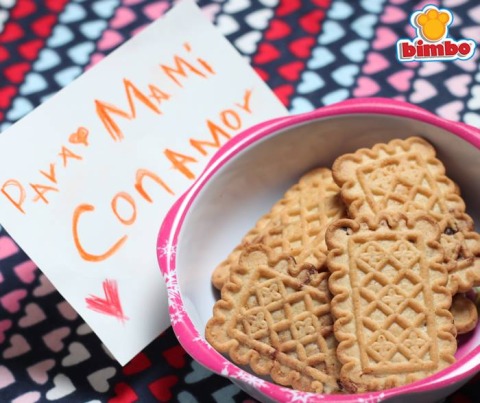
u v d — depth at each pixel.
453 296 0.47
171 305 0.46
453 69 0.57
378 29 0.58
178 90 0.54
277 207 0.51
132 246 0.51
